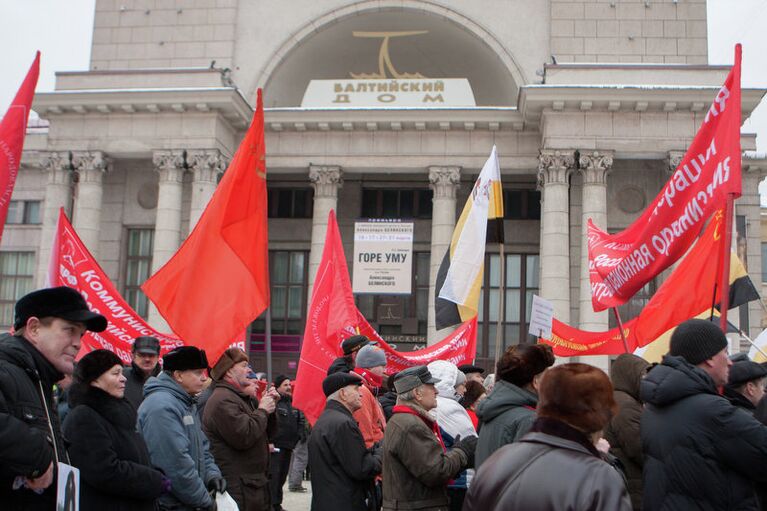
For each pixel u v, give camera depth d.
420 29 31.62
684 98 26.70
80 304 4.65
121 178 31.05
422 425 6.17
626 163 29.05
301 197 33.53
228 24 31.30
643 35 29.81
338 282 11.84
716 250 9.80
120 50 31.58
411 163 29.62
